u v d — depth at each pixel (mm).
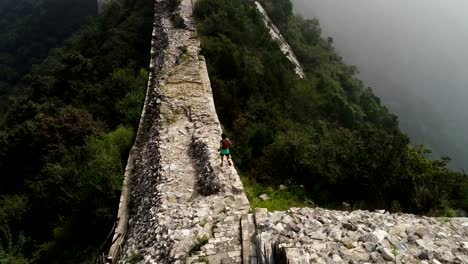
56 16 75938
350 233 8703
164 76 22234
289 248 7680
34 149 20953
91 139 19250
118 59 29562
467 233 9477
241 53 26094
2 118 32500
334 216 9883
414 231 8961
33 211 17672
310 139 18312
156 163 14773
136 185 15117
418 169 14805
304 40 63969
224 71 23703
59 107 25078
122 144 18391
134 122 20688
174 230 10211
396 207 13516
